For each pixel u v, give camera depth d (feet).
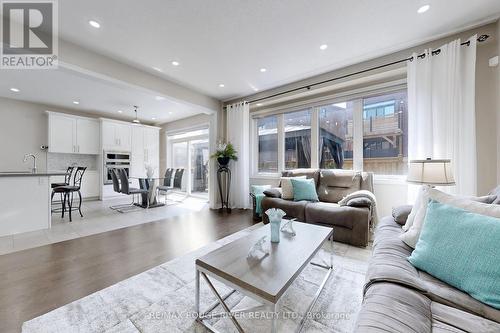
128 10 7.00
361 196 9.23
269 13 7.22
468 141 7.79
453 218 3.81
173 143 24.29
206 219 12.73
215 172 16.07
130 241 9.06
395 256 4.27
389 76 10.48
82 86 13.25
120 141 20.51
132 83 10.84
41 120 17.16
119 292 5.44
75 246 8.48
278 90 13.75
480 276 3.16
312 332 4.19
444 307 2.99
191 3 6.73
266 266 4.21
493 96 7.81
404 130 10.61
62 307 4.86
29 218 10.21
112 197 19.79
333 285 5.78
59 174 11.09
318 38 8.64
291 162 14.71
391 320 2.60
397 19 7.55
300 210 9.98
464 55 8.03
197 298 4.54
